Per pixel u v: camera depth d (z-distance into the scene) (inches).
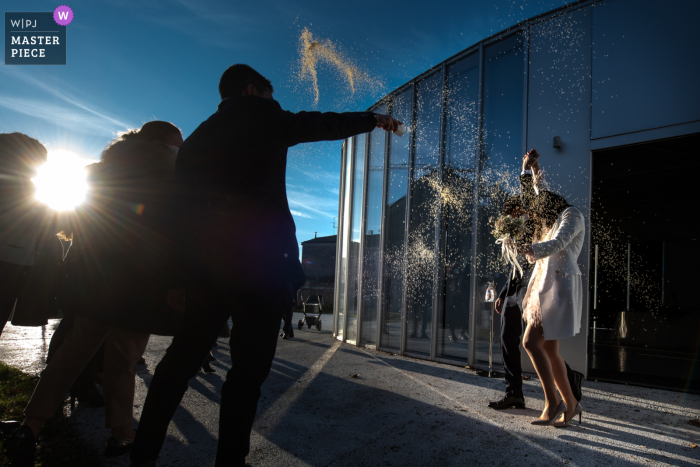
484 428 100.3
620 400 131.6
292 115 61.2
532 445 89.4
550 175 170.6
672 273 541.3
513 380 117.9
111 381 80.6
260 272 57.2
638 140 153.7
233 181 59.2
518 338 119.3
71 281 80.7
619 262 557.9
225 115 60.0
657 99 151.4
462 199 198.2
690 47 147.0
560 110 171.0
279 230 59.9
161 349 202.1
